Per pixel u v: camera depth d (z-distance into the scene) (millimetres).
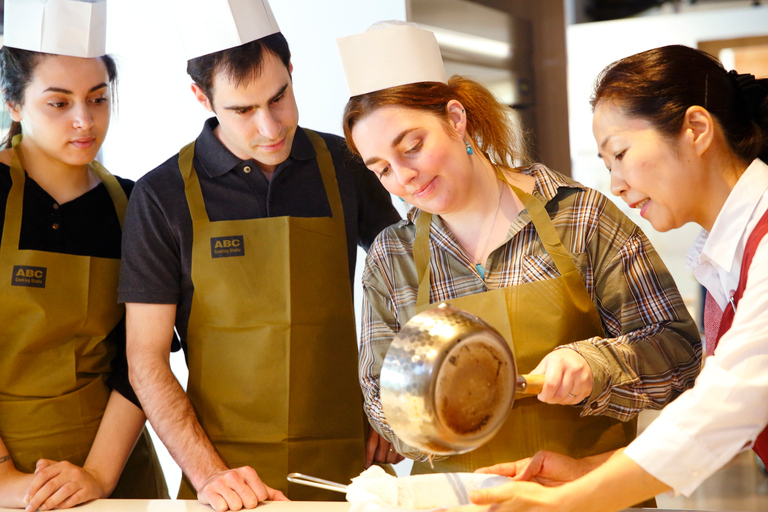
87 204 1762
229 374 1624
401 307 1416
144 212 1627
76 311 1686
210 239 1617
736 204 1058
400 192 1281
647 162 1076
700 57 1105
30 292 1637
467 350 894
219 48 1487
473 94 1378
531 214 1320
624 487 933
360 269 2182
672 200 1093
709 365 944
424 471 1418
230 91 1503
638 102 1071
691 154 1068
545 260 1321
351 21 2115
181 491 1625
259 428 1611
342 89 2139
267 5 1562
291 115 1572
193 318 1645
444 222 1399
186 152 1693
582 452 1317
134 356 1607
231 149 1661
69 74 1630
